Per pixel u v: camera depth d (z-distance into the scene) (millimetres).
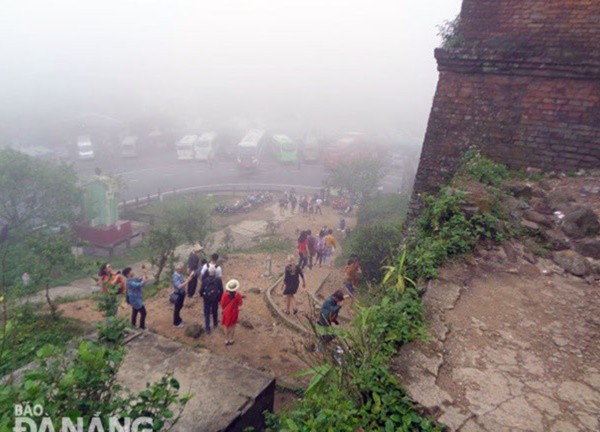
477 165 6984
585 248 5238
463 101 7492
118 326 4012
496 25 7184
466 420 2686
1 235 24734
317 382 3076
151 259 13367
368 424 2680
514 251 5207
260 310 10602
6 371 4355
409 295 4137
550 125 6984
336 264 16422
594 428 2676
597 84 6605
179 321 9367
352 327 3648
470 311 4027
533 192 6566
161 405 3367
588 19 6590
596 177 6691
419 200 7980
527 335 3693
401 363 3203
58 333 8680
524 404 2861
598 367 3303
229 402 5047
